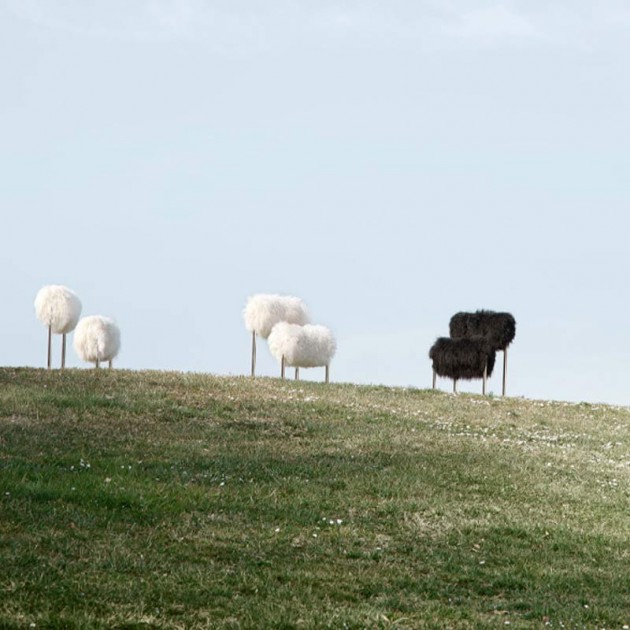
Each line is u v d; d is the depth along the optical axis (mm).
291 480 27344
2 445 27766
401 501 26297
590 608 19750
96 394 36750
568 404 47750
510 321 49062
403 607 18547
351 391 44344
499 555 22859
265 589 18609
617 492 30422
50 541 19703
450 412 41562
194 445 30297
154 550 20078
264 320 48719
